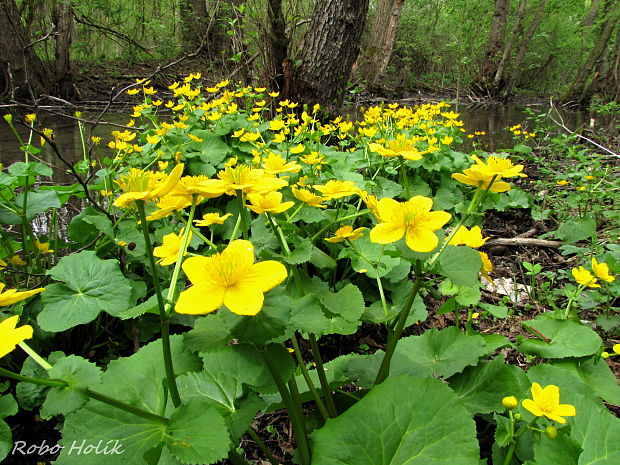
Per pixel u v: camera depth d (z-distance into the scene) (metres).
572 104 4.38
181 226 0.64
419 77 5.32
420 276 0.31
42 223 0.98
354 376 0.38
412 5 5.41
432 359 0.41
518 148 1.37
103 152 1.53
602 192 0.93
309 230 0.70
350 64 1.52
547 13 5.53
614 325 0.58
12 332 0.20
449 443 0.27
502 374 0.37
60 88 2.73
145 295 0.57
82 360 0.24
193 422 0.26
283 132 1.01
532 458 0.34
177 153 0.86
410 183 1.00
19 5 2.64
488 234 1.04
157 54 3.63
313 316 0.28
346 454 0.28
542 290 0.75
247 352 0.33
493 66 4.63
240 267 0.23
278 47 1.46
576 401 0.33
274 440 0.48
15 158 1.43
